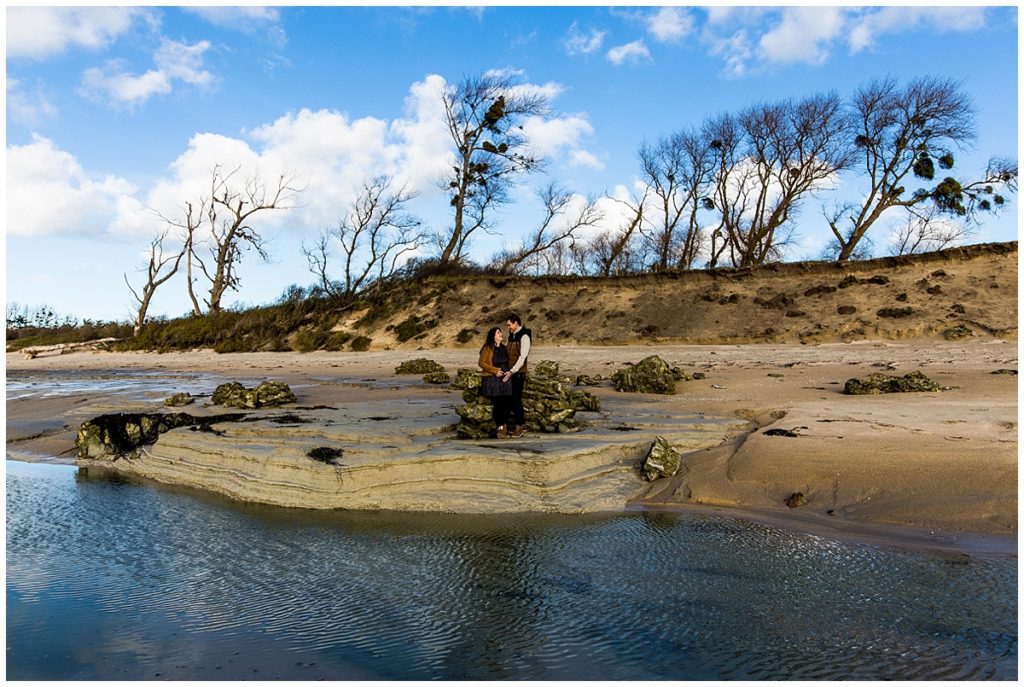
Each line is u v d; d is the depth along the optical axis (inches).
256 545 268.2
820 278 1114.1
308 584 227.3
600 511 298.0
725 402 494.0
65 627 197.8
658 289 1214.9
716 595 203.5
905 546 233.9
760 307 1072.8
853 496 281.6
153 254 1870.1
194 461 376.2
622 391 582.9
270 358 1238.3
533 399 391.5
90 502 335.0
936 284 992.2
